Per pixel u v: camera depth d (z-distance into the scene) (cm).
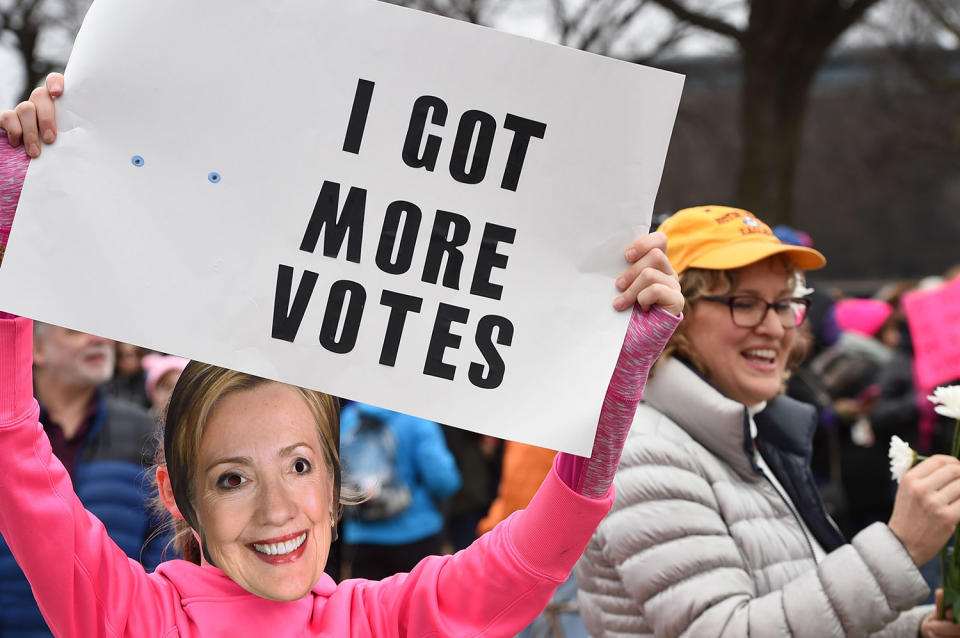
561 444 169
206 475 172
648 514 225
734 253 243
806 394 476
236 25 171
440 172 172
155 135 170
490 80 172
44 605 165
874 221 3216
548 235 172
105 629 166
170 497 184
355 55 172
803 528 246
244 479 171
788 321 257
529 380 171
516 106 172
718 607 216
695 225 256
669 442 233
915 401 576
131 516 334
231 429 172
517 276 172
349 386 169
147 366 500
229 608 172
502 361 171
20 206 165
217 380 174
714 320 248
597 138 172
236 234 170
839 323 840
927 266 3234
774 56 1345
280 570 170
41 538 161
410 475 522
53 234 165
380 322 171
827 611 211
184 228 169
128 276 167
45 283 164
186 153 170
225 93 171
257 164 171
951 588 236
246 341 168
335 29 172
